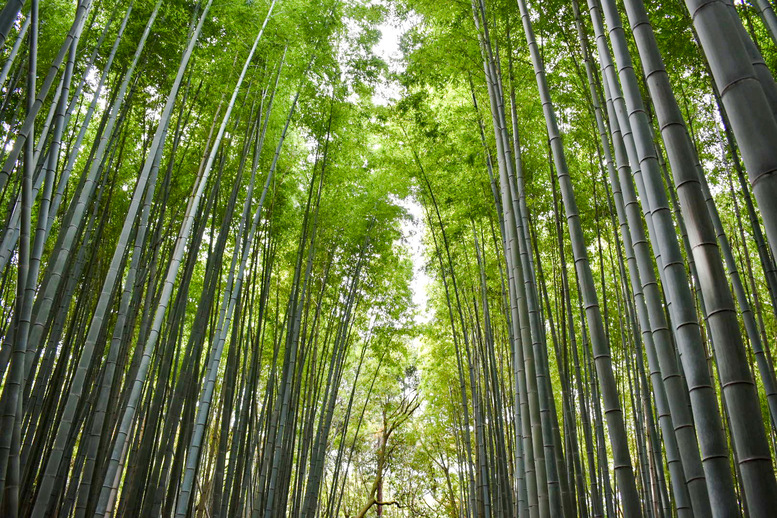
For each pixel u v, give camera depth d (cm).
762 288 754
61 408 522
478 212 739
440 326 1086
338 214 802
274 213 725
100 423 401
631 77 235
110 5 548
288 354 627
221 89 588
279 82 642
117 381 529
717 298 169
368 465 1515
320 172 766
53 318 508
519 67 630
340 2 684
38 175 421
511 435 816
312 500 745
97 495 475
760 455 149
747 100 150
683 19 500
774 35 319
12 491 254
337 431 1288
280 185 752
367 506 1316
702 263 175
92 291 616
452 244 899
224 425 534
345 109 725
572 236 299
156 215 596
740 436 154
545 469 329
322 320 968
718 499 169
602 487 598
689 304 197
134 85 547
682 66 553
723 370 163
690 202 182
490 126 668
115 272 397
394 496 1472
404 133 812
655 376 298
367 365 1372
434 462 1441
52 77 301
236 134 660
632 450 914
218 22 589
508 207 422
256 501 584
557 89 629
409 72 673
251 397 636
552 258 729
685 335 194
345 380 1400
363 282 909
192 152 663
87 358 371
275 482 593
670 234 208
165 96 623
